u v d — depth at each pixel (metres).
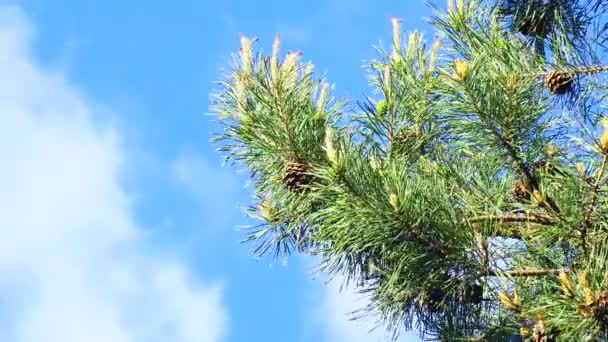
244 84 5.31
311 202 5.36
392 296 5.21
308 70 5.39
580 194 4.60
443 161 5.22
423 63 5.61
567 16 5.71
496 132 4.82
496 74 4.86
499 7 5.88
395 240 4.79
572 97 5.22
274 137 5.20
